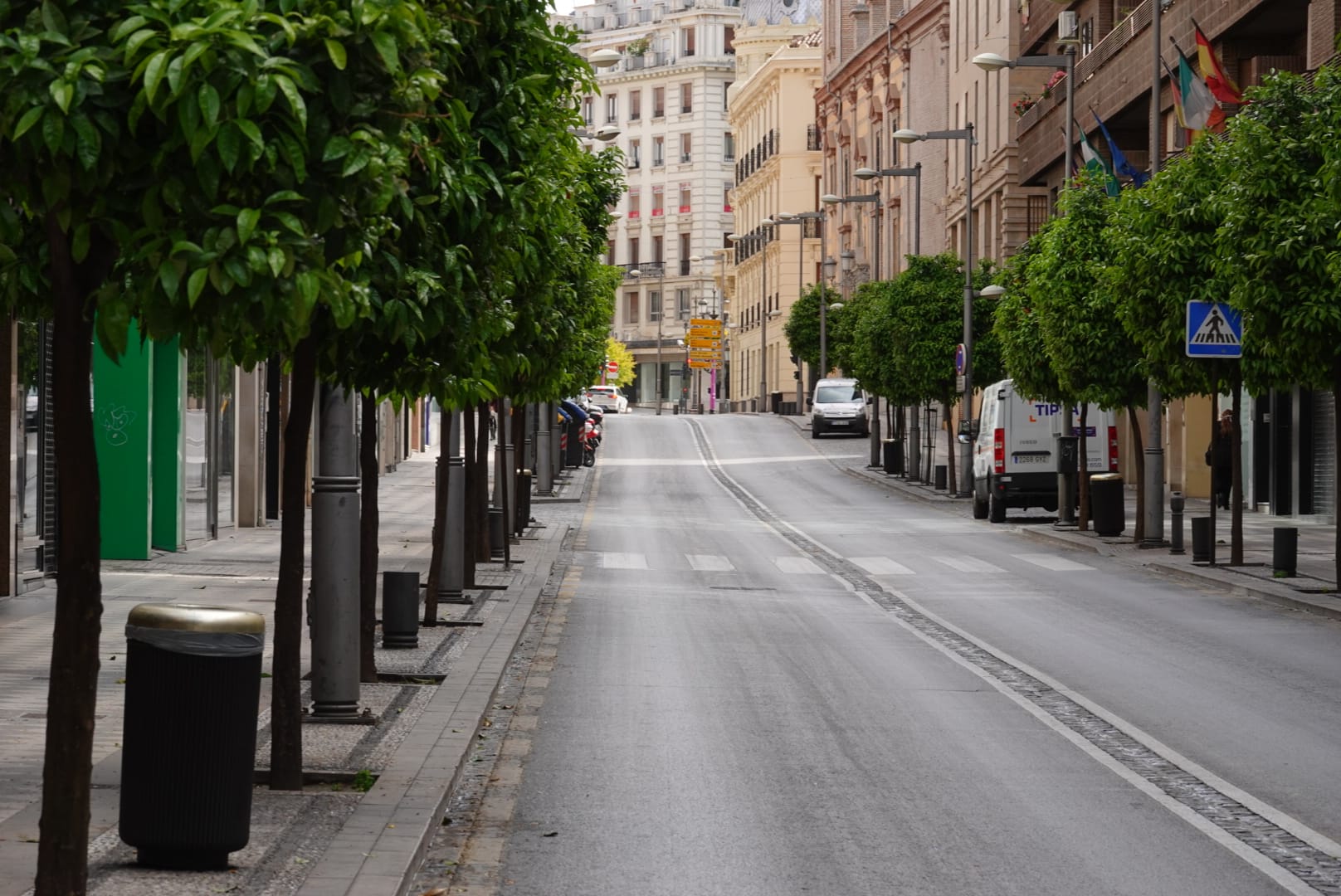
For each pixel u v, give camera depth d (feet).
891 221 321.73
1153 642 65.82
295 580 34.94
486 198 32.86
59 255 20.95
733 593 87.04
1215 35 137.28
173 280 18.81
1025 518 155.22
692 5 533.14
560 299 84.74
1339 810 35.40
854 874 29.68
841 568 103.65
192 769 27.09
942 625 72.18
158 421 98.63
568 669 57.26
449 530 75.41
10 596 73.26
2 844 28.71
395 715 44.75
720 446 273.54
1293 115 81.25
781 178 429.79
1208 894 28.48
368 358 34.17
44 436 80.89
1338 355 80.64
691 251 527.81
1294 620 73.92
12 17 18.81
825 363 306.76
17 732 40.73
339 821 31.68
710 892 28.48
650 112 538.88
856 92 351.87
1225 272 82.33
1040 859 30.96
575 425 224.94
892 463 214.90
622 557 111.34
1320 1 121.19
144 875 26.94
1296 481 141.79
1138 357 113.39
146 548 92.84
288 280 19.31
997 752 42.06
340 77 20.20
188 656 27.02
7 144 19.22
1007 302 132.98
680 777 38.52
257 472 123.24
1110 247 109.91
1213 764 40.52
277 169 19.56
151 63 17.75
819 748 42.45
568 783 37.76
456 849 31.45
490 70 33.47
